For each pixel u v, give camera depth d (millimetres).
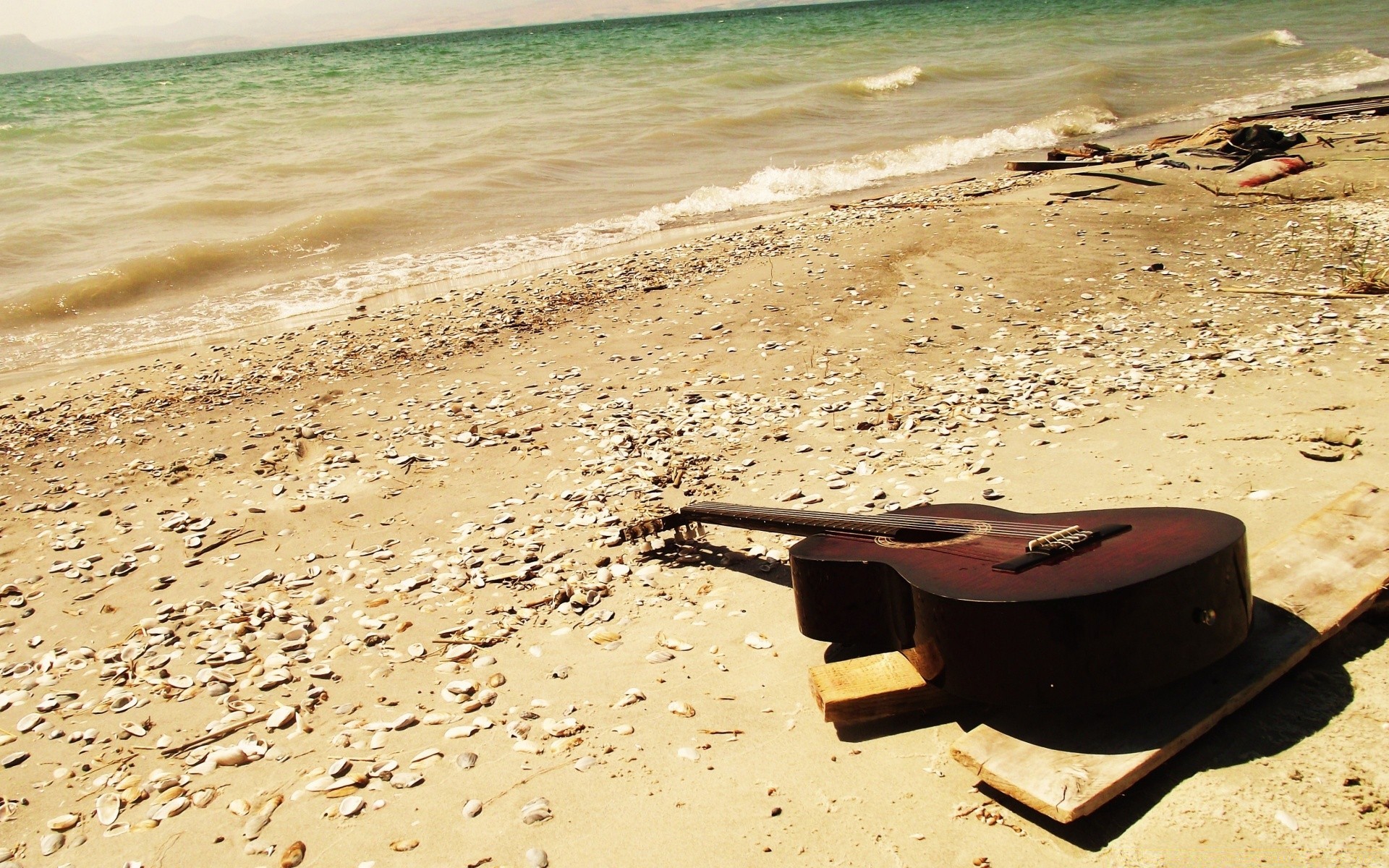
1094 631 2744
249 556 5746
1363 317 7461
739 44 45031
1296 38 33094
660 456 6461
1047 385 6910
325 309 11773
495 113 25594
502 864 3029
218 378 9133
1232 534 2953
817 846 2920
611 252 13664
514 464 6676
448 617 4770
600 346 9000
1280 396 6055
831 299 9586
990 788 3018
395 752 3705
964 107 24641
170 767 3818
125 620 5148
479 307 10664
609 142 21234
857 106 25594
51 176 19500
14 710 4387
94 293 12656
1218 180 12898
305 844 3240
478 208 16656
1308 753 2859
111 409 8547
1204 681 3021
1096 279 9367
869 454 6102
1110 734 2906
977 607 2838
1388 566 3434
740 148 21078
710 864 2916
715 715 3678
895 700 3336
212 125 25094
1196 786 2803
